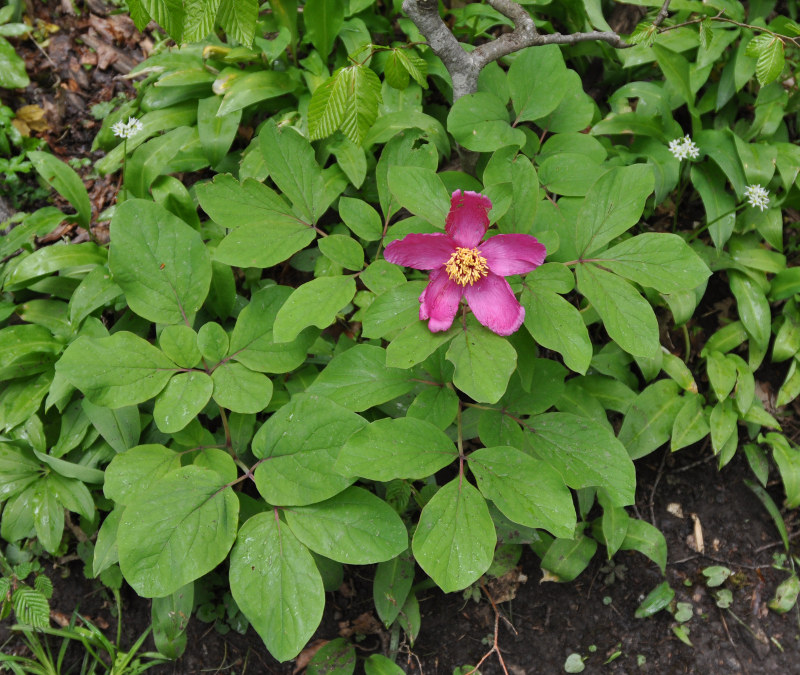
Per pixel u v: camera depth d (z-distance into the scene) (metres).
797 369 0.81
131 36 1.06
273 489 0.59
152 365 0.62
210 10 0.49
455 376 0.53
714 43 0.85
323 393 0.64
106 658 0.77
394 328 0.57
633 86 0.87
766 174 0.80
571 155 0.69
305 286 0.60
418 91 0.83
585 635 0.78
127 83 1.03
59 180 0.80
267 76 0.84
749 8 0.92
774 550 0.81
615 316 0.57
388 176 0.59
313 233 0.65
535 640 0.78
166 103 0.87
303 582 0.57
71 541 0.79
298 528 0.58
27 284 0.79
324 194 0.68
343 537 0.58
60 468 0.70
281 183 0.66
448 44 0.70
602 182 0.60
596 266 0.60
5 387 0.77
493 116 0.71
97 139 0.91
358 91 0.58
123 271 0.64
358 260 0.63
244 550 0.58
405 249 0.57
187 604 0.71
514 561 0.77
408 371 0.64
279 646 0.56
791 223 0.88
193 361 0.64
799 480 0.78
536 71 0.72
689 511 0.82
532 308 0.57
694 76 0.85
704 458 0.83
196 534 0.57
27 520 0.74
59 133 1.00
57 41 1.05
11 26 1.00
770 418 0.79
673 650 0.78
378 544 0.58
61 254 0.78
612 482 0.62
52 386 0.71
